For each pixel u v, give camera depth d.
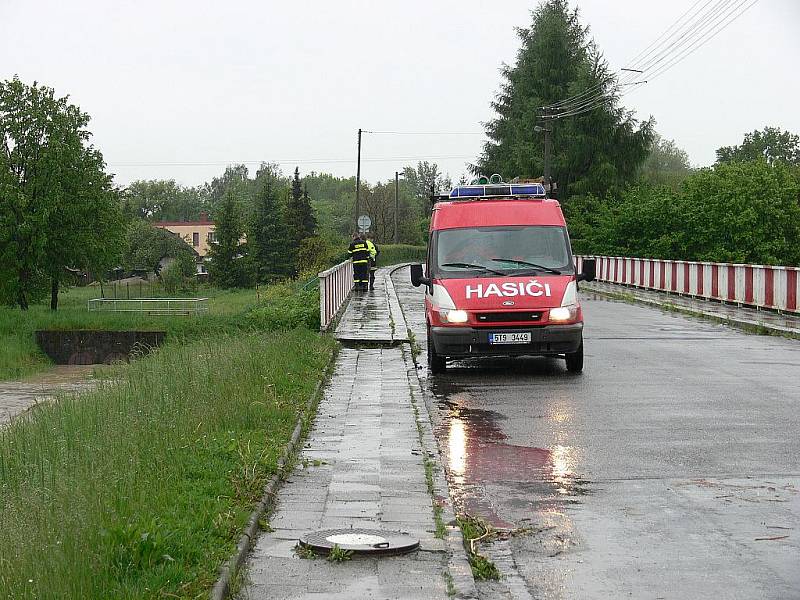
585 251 58.53
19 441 8.80
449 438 9.97
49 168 46.31
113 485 6.39
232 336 20.05
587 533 6.56
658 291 36.66
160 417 8.99
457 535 6.35
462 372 15.20
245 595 5.16
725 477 8.12
